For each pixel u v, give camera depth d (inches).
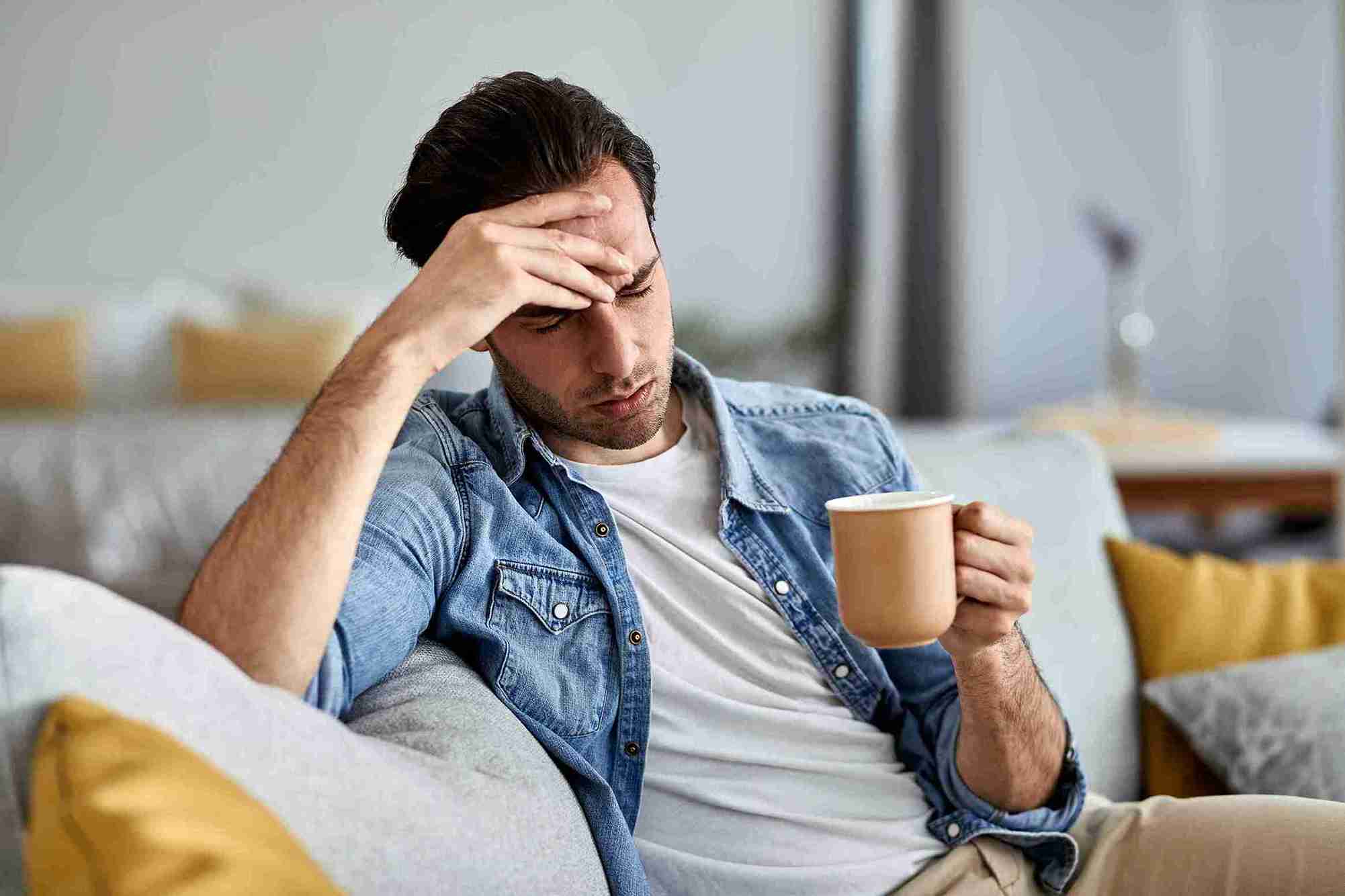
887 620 32.7
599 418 42.3
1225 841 42.8
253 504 35.6
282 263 210.4
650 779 42.2
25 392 160.4
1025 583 37.0
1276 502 127.2
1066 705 55.2
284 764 29.4
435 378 61.0
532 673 40.9
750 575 44.8
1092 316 236.1
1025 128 232.5
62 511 123.1
